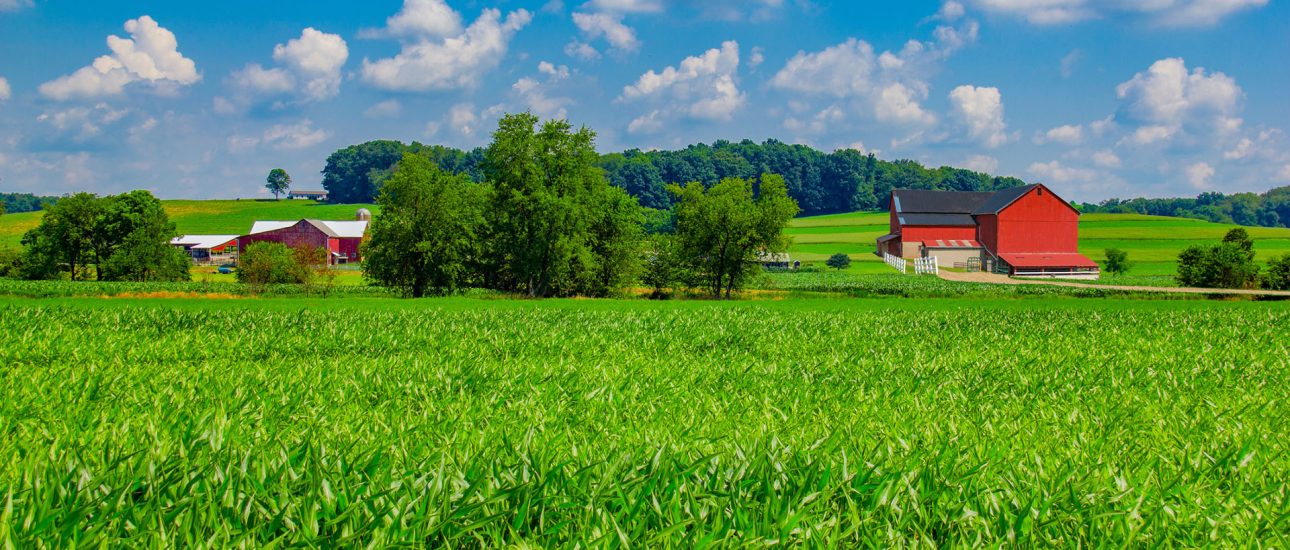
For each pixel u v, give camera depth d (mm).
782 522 4719
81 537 4355
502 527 4754
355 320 26547
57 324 23109
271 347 19094
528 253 64312
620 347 19484
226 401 10492
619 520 4918
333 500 4918
